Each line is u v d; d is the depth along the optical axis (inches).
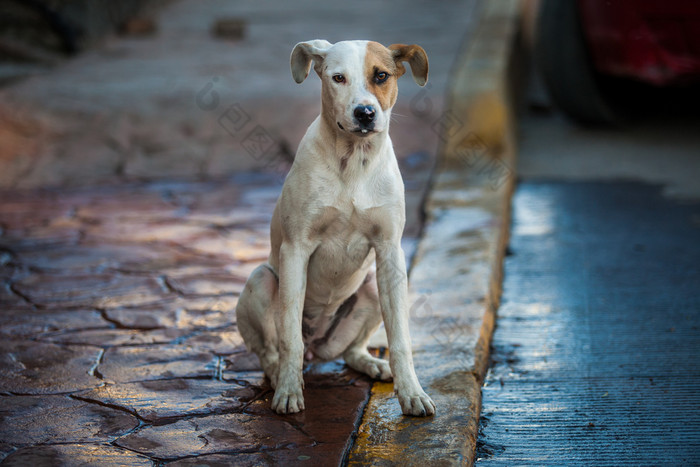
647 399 168.7
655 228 285.6
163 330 201.8
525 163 384.8
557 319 214.8
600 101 418.6
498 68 399.9
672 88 444.8
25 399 163.6
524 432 157.0
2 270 251.3
